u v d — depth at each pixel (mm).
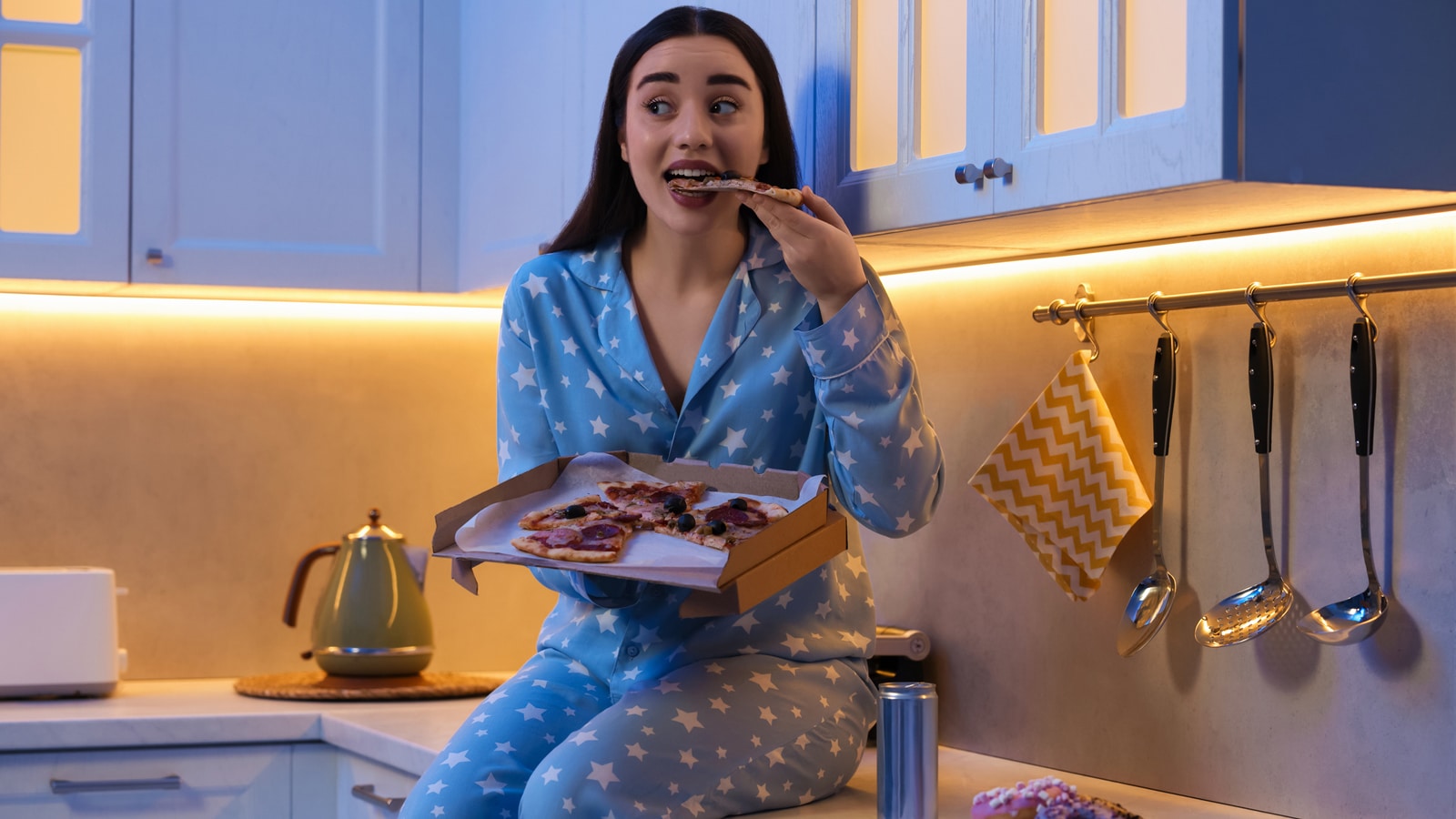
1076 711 1628
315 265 2211
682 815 1204
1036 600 1685
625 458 1442
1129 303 1518
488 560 1266
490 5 2189
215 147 2170
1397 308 1310
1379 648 1322
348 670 2227
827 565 1444
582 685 1429
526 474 1386
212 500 2469
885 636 1791
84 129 2121
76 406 2410
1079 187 1240
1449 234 1270
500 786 1309
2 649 2072
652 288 1516
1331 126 1151
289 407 2512
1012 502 1599
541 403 1517
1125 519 1541
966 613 1789
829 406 1353
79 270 2109
